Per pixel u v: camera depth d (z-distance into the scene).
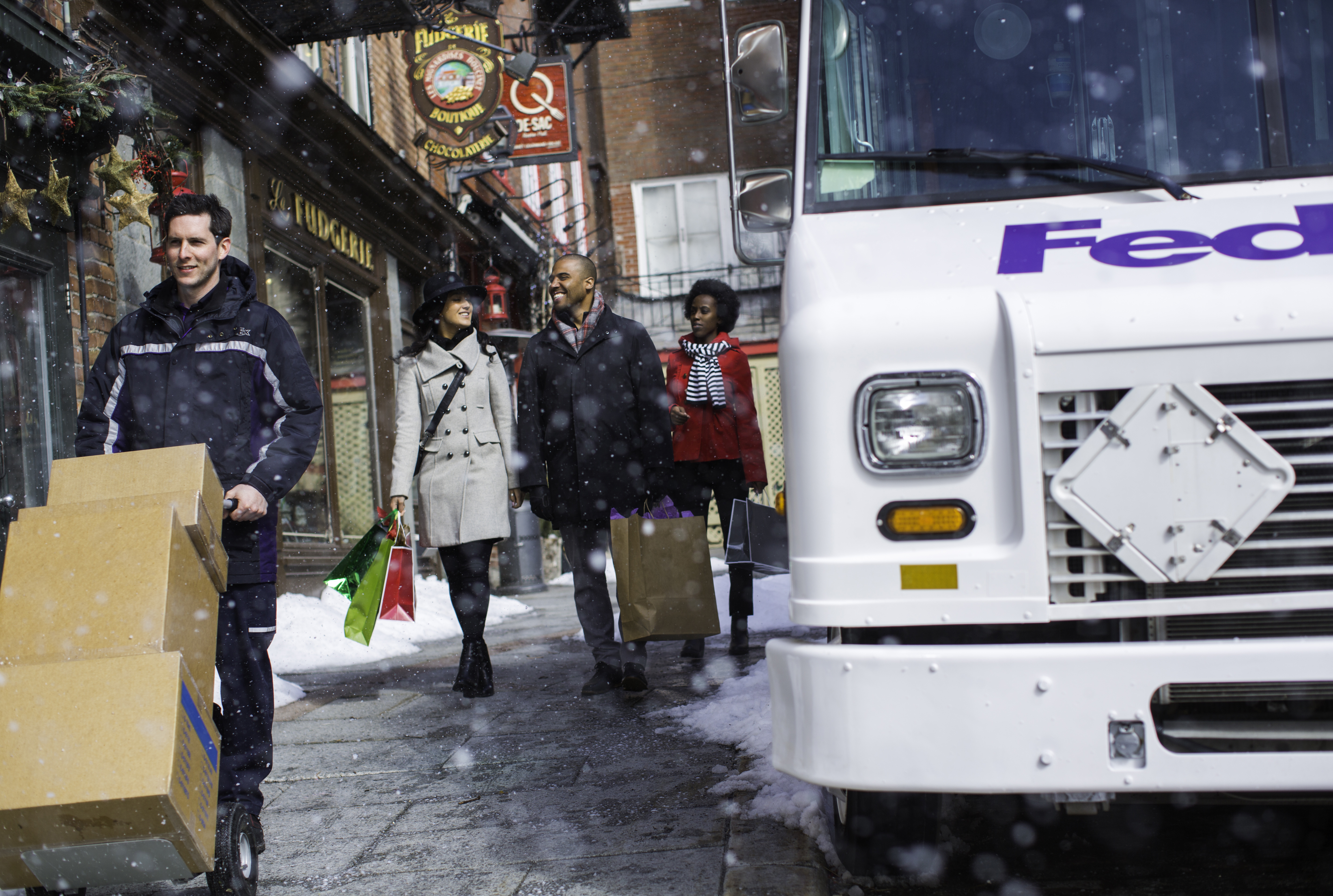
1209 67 3.35
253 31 8.21
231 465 3.26
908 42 3.49
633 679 5.37
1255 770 2.28
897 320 2.48
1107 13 3.43
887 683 2.38
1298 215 2.79
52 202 5.75
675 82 21.98
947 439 2.43
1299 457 2.34
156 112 6.33
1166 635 2.43
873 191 3.29
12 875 2.56
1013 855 3.15
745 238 3.78
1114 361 2.38
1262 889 2.81
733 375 6.49
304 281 10.41
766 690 5.01
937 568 2.41
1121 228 2.83
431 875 3.20
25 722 2.50
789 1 22.00
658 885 2.96
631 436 5.54
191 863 2.58
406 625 8.95
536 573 13.20
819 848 3.11
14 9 5.52
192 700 2.63
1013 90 3.41
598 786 3.97
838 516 2.46
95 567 2.67
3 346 6.07
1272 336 2.34
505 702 5.62
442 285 5.83
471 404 5.82
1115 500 2.37
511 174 17.95
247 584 3.27
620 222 21.89
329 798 4.10
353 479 11.52
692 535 5.29
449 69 11.77
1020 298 2.46
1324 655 2.24
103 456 2.93
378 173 11.22
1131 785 2.29
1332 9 3.35
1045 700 2.31
